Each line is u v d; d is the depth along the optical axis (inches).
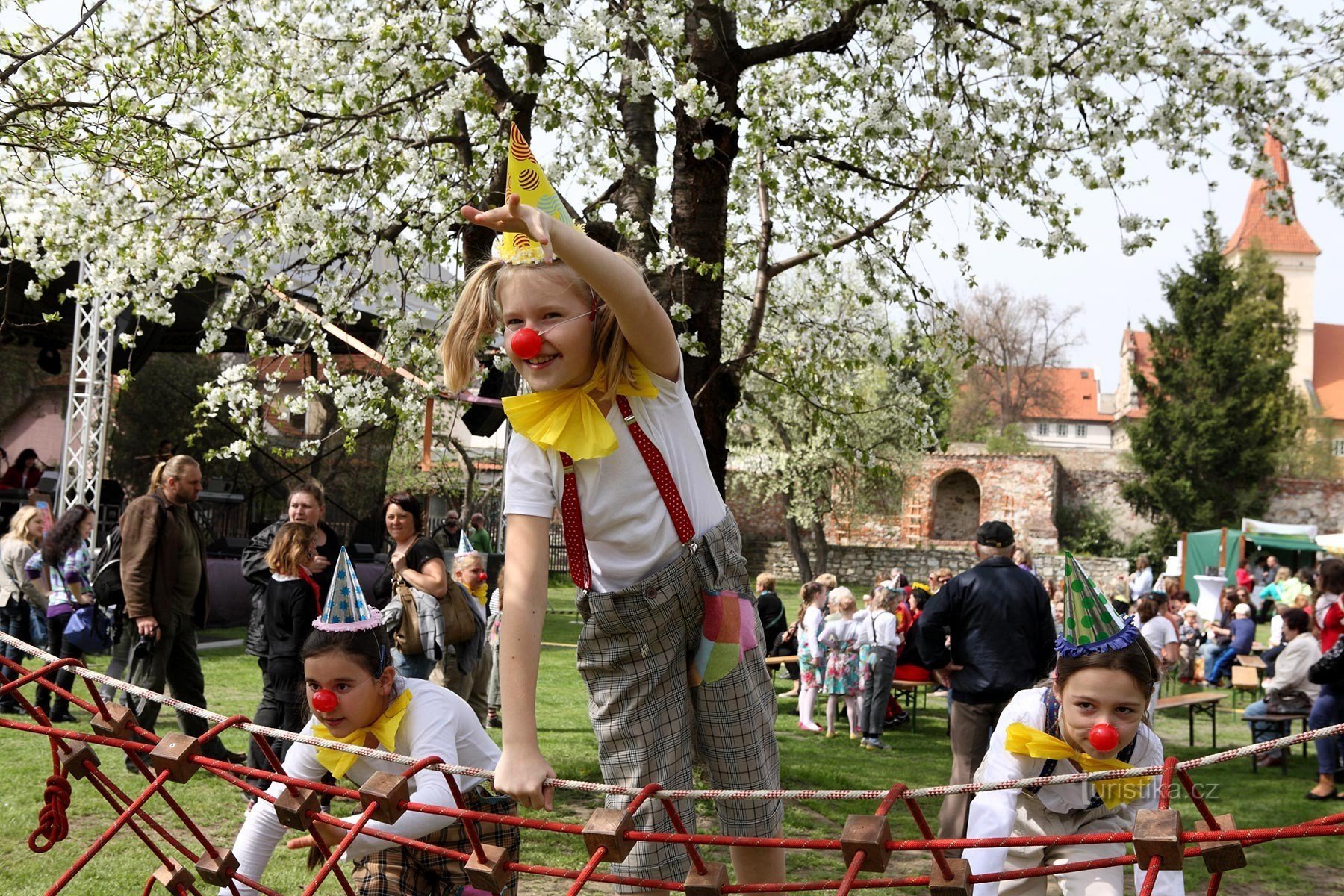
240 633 609.6
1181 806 350.6
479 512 1052.5
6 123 296.0
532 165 83.4
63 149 315.0
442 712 118.0
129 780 276.4
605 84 299.7
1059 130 319.0
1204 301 1754.4
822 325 410.0
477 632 273.9
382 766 116.6
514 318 85.1
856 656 454.0
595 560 87.9
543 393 85.7
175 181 315.6
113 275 329.4
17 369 784.9
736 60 298.2
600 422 84.4
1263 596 944.3
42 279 333.1
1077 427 3316.9
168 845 225.8
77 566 358.0
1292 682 422.6
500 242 88.1
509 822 77.9
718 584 89.3
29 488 684.1
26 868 206.8
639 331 82.6
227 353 839.1
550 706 455.5
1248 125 310.8
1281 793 377.7
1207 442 1705.2
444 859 123.2
